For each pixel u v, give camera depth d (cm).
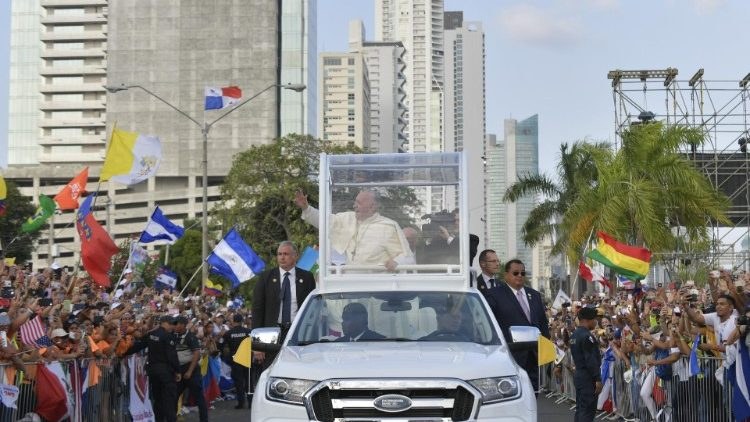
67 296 2344
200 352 2211
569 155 5775
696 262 4544
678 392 1886
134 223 19188
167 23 18838
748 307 1608
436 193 1353
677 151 4497
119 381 2056
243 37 18762
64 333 1750
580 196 4669
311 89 19762
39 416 1623
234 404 2975
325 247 1324
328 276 1257
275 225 7156
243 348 1149
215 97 4378
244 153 7231
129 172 2786
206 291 4266
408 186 1349
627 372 2175
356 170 1345
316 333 1145
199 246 12088
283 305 1605
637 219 4309
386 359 1017
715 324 1739
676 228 4647
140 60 18812
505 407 989
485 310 1168
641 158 4425
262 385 1027
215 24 18775
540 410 2566
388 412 976
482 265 1625
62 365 1686
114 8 18850
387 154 1345
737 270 4569
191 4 18812
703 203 4419
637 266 2748
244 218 7088
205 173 4362
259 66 18700
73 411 1736
